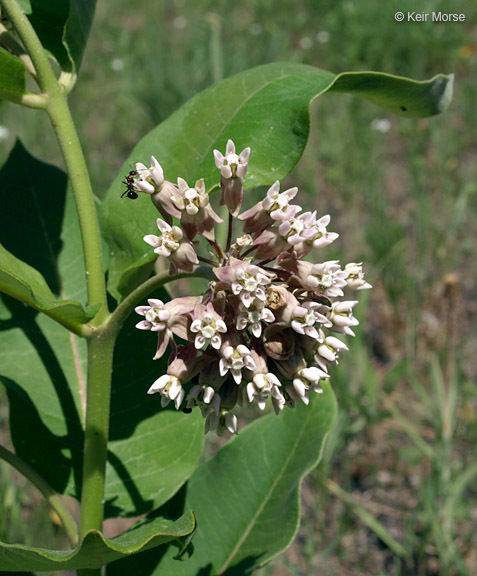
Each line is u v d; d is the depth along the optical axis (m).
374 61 1.22
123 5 1.49
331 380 0.61
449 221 0.89
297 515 0.31
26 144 0.98
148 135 0.31
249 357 0.22
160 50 1.18
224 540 0.34
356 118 1.04
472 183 0.88
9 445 0.63
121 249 0.30
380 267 0.77
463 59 1.20
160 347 0.23
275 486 0.34
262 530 0.33
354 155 0.98
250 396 0.23
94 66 1.22
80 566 0.24
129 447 0.32
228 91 0.30
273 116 0.28
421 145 1.02
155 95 0.99
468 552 0.55
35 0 0.29
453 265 0.81
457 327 0.74
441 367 0.66
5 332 0.33
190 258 0.23
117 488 0.32
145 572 0.33
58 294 0.35
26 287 0.23
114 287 0.29
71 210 0.37
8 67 0.26
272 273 0.23
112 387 0.33
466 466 0.59
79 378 0.34
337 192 0.95
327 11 1.37
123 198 0.30
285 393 0.24
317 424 0.34
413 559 0.55
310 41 1.26
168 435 0.33
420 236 0.80
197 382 0.24
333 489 0.55
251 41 1.25
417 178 0.89
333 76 0.28
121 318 0.26
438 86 0.30
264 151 0.28
